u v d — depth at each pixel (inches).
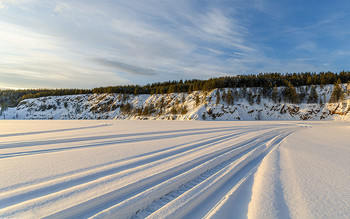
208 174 150.2
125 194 102.8
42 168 150.2
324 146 308.7
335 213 90.8
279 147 293.1
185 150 234.2
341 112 2277.3
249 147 275.7
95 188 106.8
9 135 423.5
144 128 652.7
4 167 153.1
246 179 144.6
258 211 94.7
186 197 107.0
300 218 87.3
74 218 79.0
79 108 4658.0
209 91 3457.2
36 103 5152.6
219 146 262.7
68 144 291.0
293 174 155.6
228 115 2642.7
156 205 100.9
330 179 142.9
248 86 3508.9
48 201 90.0
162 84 5851.4
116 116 3951.8
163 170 143.4
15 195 96.3
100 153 215.8
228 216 91.0
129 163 167.5
